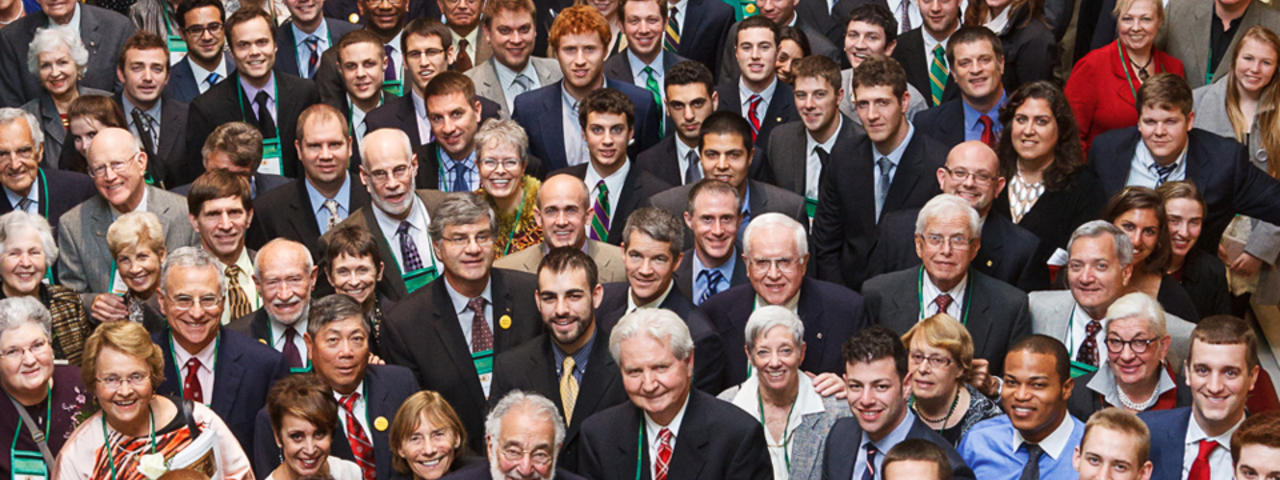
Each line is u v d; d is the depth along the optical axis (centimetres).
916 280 699
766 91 905
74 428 649
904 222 750
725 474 614
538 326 709
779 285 683
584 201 747
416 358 694
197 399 674
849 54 933
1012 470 614
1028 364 600
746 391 652
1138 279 699
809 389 643
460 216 689
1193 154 755
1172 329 650
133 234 730
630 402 633
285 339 705
